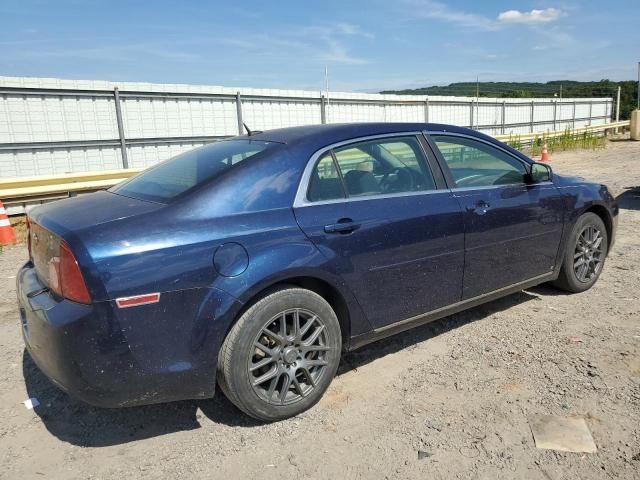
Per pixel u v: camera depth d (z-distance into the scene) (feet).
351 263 10.30
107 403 8.56
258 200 9.66
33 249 10.16
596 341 12.48
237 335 9.10
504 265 13.17
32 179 31.76
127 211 9.23
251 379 9.32
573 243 15.02
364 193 10.91
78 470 8.69
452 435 9.15
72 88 37.55
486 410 9.85
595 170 50.24
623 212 28.58
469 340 12.91
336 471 8.40
